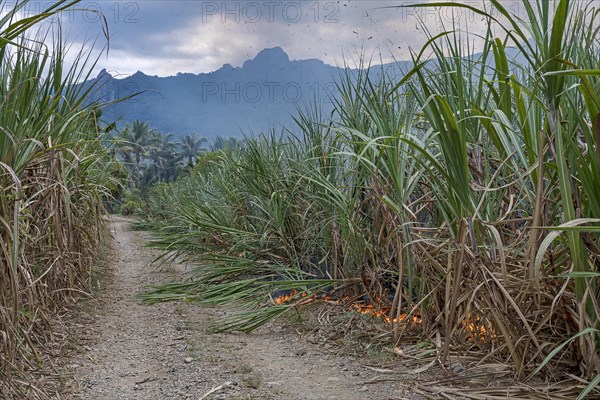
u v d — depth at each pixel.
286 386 3.72
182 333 5.20
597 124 2.67
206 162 14.29
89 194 6.16
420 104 3.79
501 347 3.56
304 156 6.92
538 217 3.07
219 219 9.23
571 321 3.26
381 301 5.20
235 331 5.26
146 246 10.56
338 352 4.40
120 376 3.95
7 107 3.40
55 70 4.59
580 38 3.34
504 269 3.17
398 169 4.35
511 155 3.38
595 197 2.90
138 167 51.69
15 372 3.29
